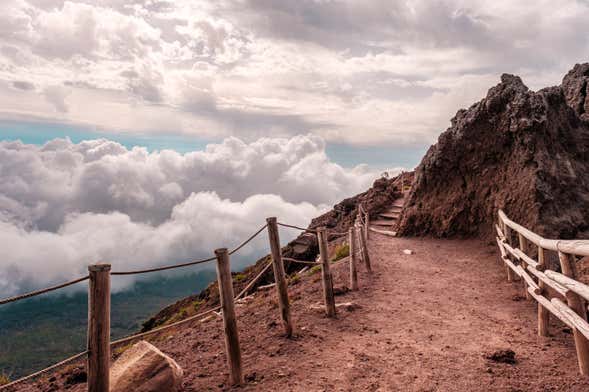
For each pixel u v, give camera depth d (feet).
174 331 49.21
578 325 15.12
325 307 27.78
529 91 52.95
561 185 48.26
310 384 17.57
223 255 17.37
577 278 16.62
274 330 25.05
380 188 92.79
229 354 17.62
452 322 26.32
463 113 61.36
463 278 39.50
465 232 58.08
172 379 16.33
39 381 24.62
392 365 19.45
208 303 80.48
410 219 64.18
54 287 11.76
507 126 52.54
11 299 10.44
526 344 21.74
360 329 24.97
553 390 16.05
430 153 64.08
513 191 49.73
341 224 89.61
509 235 37.99
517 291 33.58
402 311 28.89
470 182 58.18
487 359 19.72
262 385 17.63
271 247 22.72
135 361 16.06
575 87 73.77
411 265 45.55
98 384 12.57
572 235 44.80
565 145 53.57
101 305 12.59
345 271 42.75
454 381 17.44
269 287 49.34
